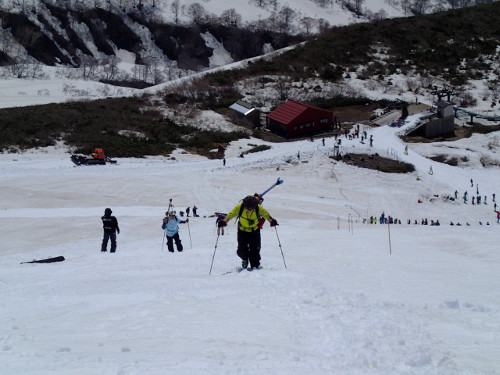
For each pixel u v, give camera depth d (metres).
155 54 197.38
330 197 57.56
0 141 72.06
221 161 69.31
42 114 86.50
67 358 4.58
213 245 20.30
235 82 113.00
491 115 97.12
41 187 52.50
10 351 4.84
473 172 71.25
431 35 133.88
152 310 6.66
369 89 108.88
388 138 82.00
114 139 76.81
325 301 7.01
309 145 77.06
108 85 132.12
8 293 9.06
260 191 57.44
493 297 7.40
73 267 13.95
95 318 6.38
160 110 95.75
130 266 13.17
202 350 4.93
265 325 5.90
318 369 4.34
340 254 13.33
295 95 106.25
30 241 33.25
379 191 61.38
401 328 5.59
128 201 50.09
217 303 7.05
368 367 4.38
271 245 16.61
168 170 63.50
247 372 4.23
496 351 4.68
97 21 196.12
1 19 181.38
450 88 109.88
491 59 123.69
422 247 14.76
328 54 124.44
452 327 5.66
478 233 19.12
